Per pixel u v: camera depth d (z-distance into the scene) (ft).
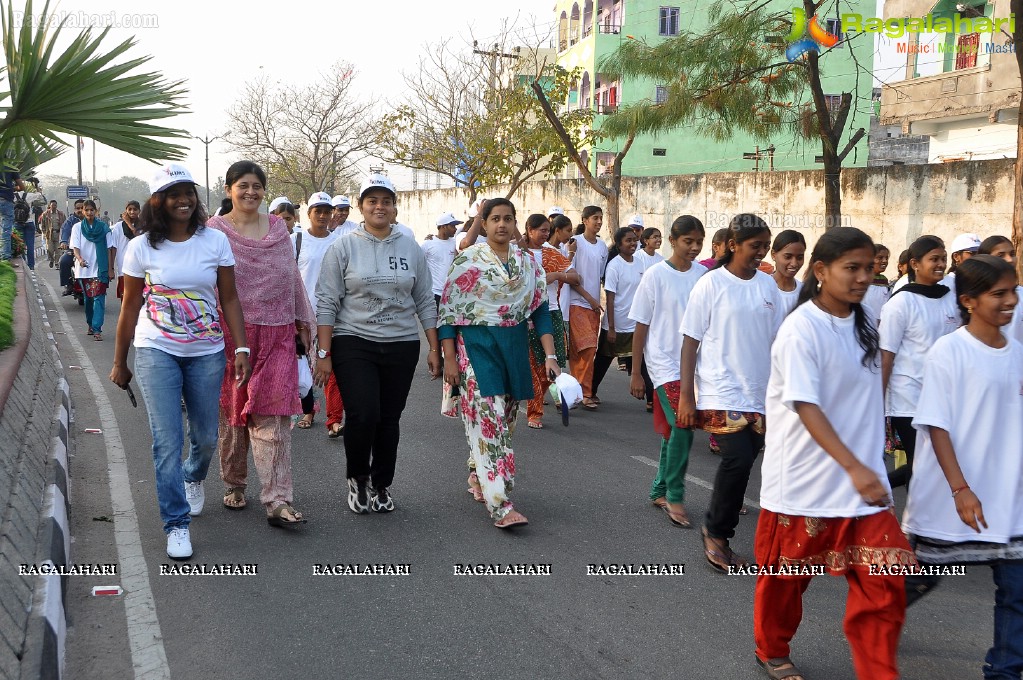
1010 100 55.11
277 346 17.48
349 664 12.47
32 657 10.87
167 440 15.89
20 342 23.02
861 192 44.11
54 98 15.33
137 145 15.97
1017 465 11.62
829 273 11.16
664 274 19.03
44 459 18.39
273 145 115.24
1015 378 11.74
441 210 84.48
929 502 12.19
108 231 41.86
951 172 40.45
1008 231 38.50
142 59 15.96
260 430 17.56
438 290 36.68
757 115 41.81
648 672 12.46
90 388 30.40
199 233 16.31
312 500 19.66
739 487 15.84
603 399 32.81
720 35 41.06
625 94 91.45
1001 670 11.37
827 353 11.11
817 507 11.30
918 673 12.67
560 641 13.33
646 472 22.72
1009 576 11.58
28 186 30.32
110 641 13.00
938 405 11.74
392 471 18.83
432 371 19.01
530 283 18.21
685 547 17.42
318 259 26.76
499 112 71.20
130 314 16.12
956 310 16.97
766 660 12.30
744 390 15.85
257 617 13.84
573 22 105.40
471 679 12.14
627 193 58.49
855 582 11.27
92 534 17.06
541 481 21.79
